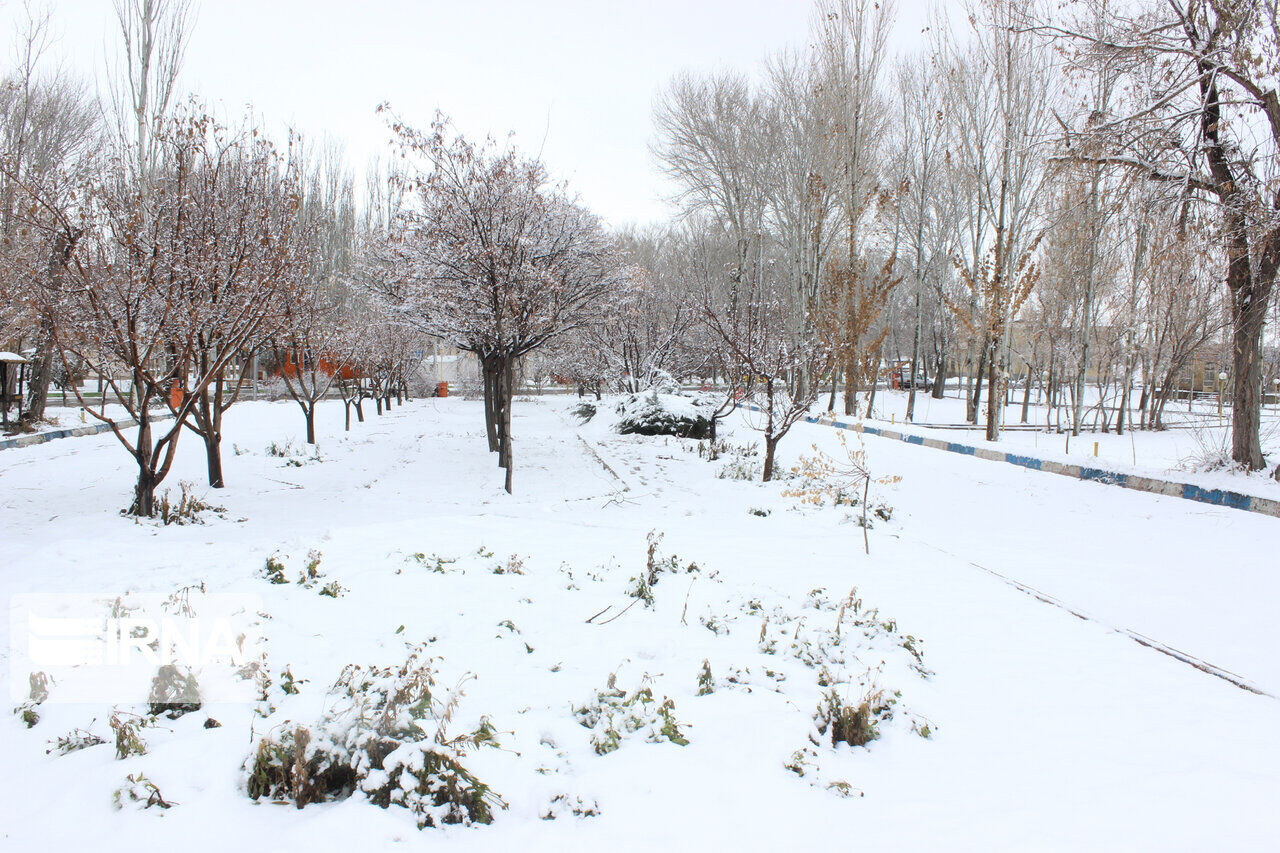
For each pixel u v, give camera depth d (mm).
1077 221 14836
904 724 3186
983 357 22047
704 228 33750
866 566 6070
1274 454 11336
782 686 3381
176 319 6848
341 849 1992
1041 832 2414
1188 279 15031
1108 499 9234
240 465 10203
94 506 7156
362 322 18172
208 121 7426
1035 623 4828
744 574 5465
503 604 4250
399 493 8930
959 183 23750
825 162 21109
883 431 16016
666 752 2678
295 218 8766
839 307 20000
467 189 9922
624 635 3910
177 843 1975
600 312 12852
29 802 2125
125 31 15961
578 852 2076
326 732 2393
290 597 4168
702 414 16094
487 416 12883
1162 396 20188
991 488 10109
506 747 2584
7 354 12977
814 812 2393
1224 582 5910
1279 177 9203
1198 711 3586
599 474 11086
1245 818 2604
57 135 16891
